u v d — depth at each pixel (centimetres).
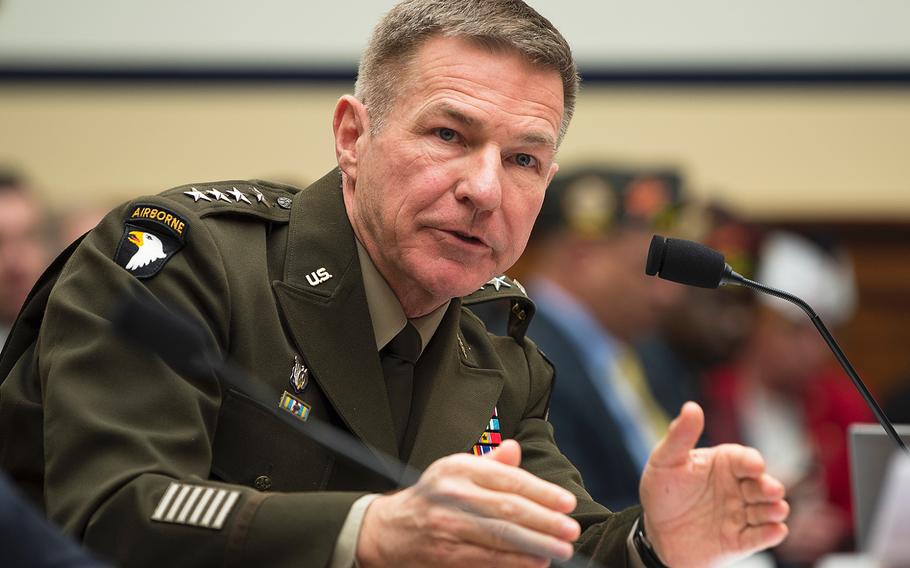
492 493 380
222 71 1276
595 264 1052
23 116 1260
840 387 1202
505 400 586
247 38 1273
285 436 497
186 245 500
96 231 505
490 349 594
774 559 1025
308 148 1284
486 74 509
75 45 1260
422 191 507
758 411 1145
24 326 520
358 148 535
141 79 1270
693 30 1318
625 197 1069
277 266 530
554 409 959
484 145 510
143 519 410
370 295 537
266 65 1275
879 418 516
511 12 520
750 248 1151
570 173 1077
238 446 489
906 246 1399
